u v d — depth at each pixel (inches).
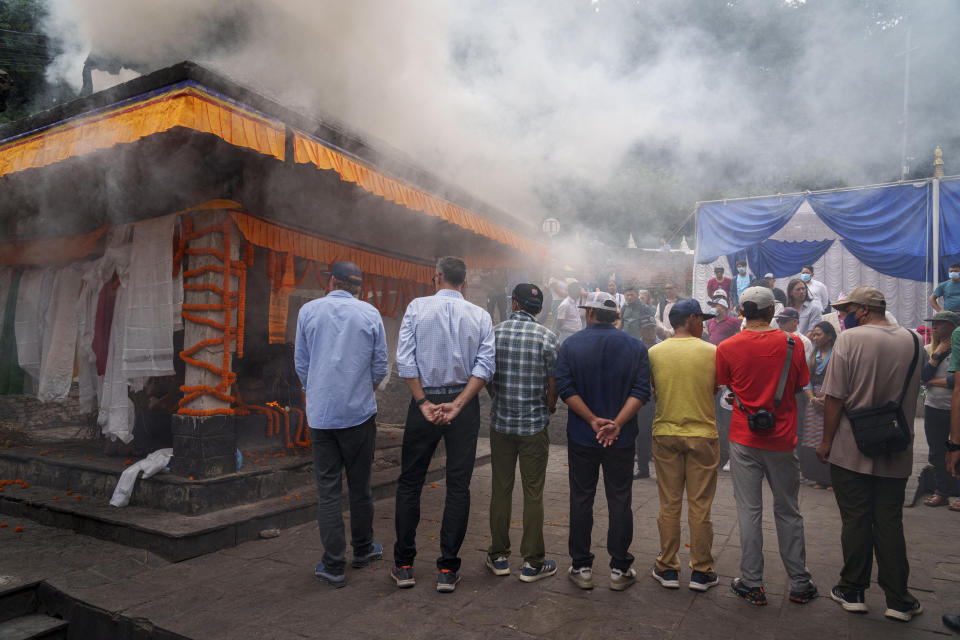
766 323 130.1
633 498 208.5
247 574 139.3
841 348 122.4
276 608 122.3
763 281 271.9
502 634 111.6
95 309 207.5
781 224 438.0
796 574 125.2
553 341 140.9
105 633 120.6
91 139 149.9
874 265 416.2
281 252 199.9
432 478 229.1
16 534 163.2
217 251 175.3
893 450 115.5
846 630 113.2
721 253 461.7
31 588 133.2
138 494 171.6
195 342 173.9
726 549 156.9
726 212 455.5
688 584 134.7
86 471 185.8
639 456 239.9
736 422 130.1
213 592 129.7
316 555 151.5
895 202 405.4
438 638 110.3
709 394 133.3
